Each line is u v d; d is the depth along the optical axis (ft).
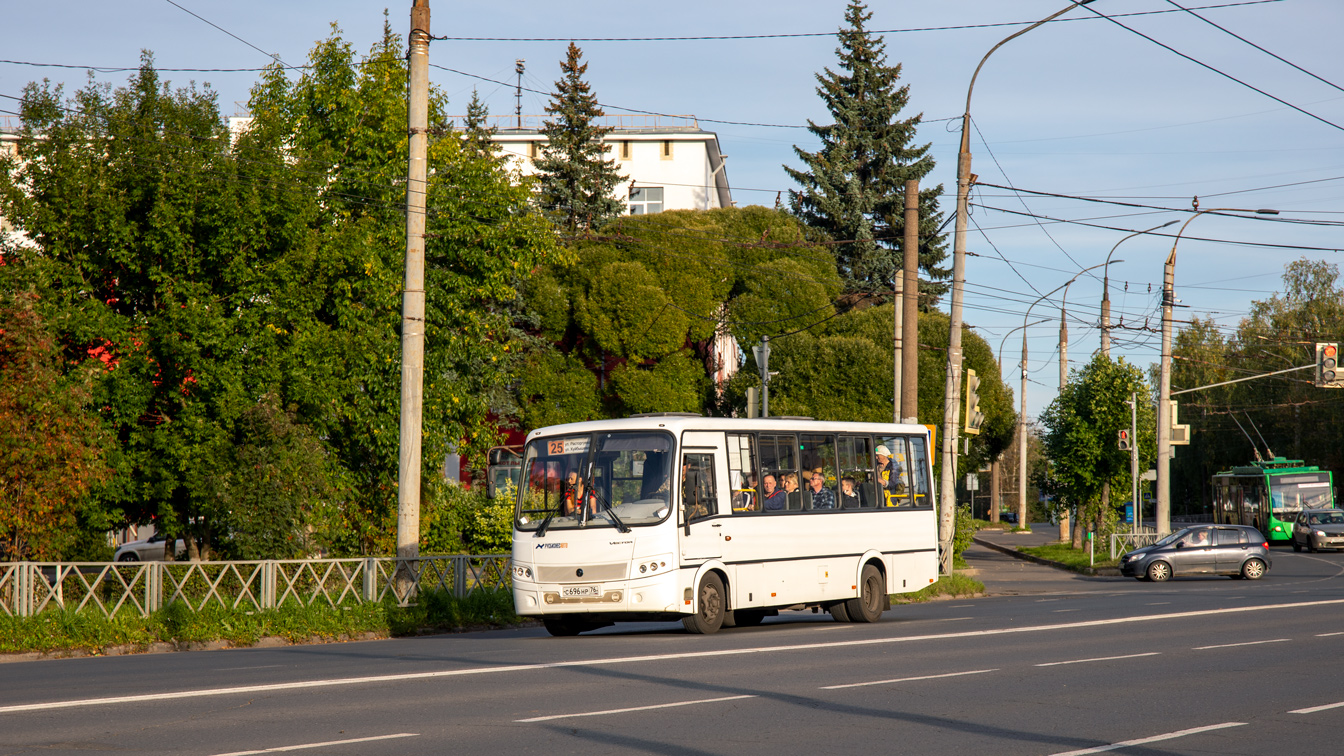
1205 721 31.07
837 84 216.95
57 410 63.62
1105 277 159.33
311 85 92.53
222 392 77.20
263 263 80.12
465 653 47.62
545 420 162.40
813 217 218.59
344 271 84.99
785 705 33.06
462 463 147.13
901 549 68.33
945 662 43.42
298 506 70.03
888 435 69.21
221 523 73.41
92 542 78.79
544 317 165.37
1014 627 59.06
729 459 58.44
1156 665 42.80
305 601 59.88
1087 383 157.48
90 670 43.65
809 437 63.67
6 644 51.55
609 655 45.65
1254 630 56.85
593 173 198.90
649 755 26.05
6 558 63.87
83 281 77.41
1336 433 253.85
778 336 167.12
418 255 64.34
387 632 60.64
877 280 215.92
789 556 60.64
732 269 171.94
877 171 218.79
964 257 96.37
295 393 78.95
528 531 55.88
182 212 76.69
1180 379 289.94
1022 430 236.84
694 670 40.78
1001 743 27.81
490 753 26.18
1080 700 34.45
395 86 92.58
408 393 64.23
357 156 92.53
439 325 92.89
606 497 55.26
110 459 75.66
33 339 64.49
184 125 79.87
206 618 56.13
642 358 164.66
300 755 25.85
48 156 77.82
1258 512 196.85
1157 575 119.03
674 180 269.44
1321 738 28.78
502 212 94.79
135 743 27.17
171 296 77.10
